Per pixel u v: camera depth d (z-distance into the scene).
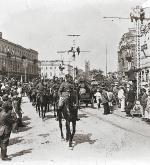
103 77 60.41
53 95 22.30
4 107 10.42
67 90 12.80
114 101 27.81
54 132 14.97
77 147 11.94
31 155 10.84
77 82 27.39
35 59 108.88
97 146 12.07
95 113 22.67
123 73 65.50
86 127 16.25
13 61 86.44
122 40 68.31
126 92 24.00
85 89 27.03
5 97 11.53
